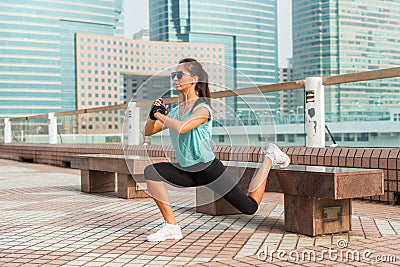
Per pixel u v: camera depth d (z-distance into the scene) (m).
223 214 5.64
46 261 3.80
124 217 5.66
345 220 4.54
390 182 6.20
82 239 4.54
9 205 6.89
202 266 3.54
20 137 19.84
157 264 3.64
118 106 12.62
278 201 6.79
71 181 10.35
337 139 7.20
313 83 7.32
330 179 4.10
